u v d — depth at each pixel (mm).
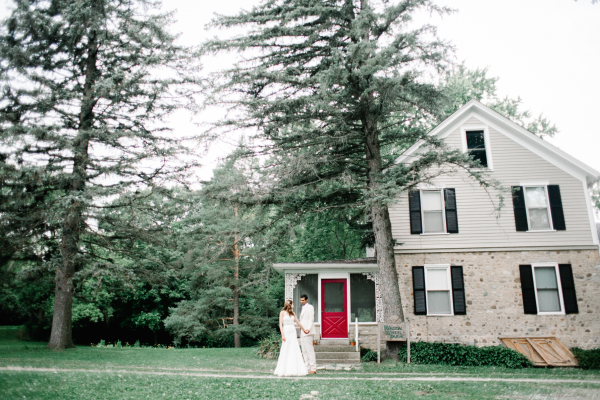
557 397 7273
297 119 14320
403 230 17500
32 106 14898
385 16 12406
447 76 13102
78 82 16656
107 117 16594
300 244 31031
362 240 18906
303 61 15602
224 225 24766
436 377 10430
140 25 16438
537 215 17125
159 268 25828
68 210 14094
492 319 16141
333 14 14305
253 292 28734
